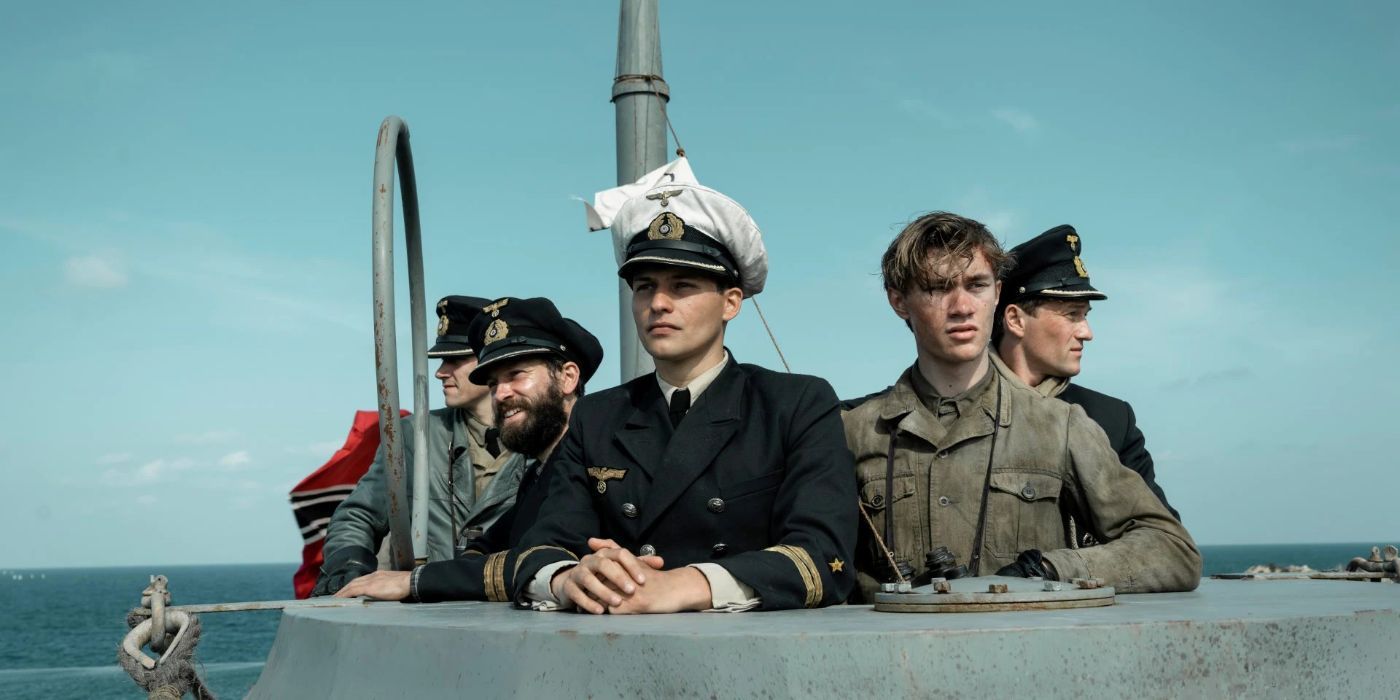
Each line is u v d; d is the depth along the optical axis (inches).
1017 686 58.7
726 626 64.5
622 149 163.2
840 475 96.4
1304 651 64.6
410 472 200.1
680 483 99.7
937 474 109.0
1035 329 152.4
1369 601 78.7
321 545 249.0
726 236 101.7
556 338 161.5
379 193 116.4
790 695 58.1
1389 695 68.5
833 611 80.3
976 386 111.1
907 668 58.3
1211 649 62.0
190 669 95.4
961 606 72.0
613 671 60.8
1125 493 103.7
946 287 107.6
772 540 98.4
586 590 81.0
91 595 4389.8
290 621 85.2
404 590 107.4
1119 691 59.8
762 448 99.8
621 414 107.2
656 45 163.6
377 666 70.0
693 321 101.3
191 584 5738.2
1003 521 106.5
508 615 79.6
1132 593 95.6
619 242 105.8
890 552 107.0
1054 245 152.3
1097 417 152.6
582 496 105.6
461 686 65.2
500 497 190.4
